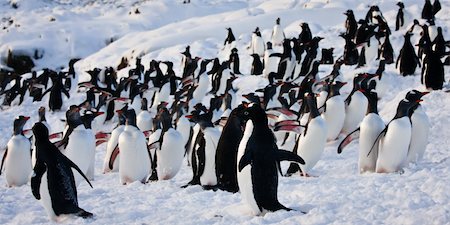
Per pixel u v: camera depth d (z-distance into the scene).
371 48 26.14
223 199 9.79
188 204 9.70
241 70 29.20
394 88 22.09
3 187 13.78
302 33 30.03
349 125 16.94
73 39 45.53
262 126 7.96
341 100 16.09
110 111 24.33
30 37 46.25
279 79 25.05
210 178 11.38
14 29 47.50
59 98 26.17
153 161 13.66
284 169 13.61
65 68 40.78
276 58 26.52
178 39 37.03
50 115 25.91
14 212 10.25
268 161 7.89
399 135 11.20
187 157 15.33
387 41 25.39
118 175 14.62
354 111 16.75
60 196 8.71
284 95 20.80
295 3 43.47
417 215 7.41
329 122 16.09
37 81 30.08
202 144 11.31
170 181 12.47
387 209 7.93
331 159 14.26
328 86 18.27
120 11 53.28
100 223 8.59
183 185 11.77
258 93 24.12
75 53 44.66
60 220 8.79
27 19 51.28
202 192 10.50
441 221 7.16
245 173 7.95
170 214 8.99
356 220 7.46
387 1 39.75
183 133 16.89
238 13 42.16
